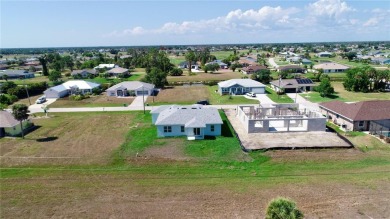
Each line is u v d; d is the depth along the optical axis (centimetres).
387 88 8675
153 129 4850
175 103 7150
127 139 4366
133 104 7106
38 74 14512
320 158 3569
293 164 3409
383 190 2778
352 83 8400
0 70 15125
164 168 3347
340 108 5084
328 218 2350
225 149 3878
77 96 7825
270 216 2006
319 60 17812
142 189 2866
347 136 4378
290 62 16975
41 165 3469
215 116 4588
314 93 8138
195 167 3366
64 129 4975
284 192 2762
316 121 4569
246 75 12412
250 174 3167
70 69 16288
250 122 4528
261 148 3850
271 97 7681
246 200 2627
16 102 7600
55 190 2872
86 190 2864
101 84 9556
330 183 2933
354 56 17962
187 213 2447
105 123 5325
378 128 4638
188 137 4288
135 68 16700
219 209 2492
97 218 2403
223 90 8250
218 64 14700
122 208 2541
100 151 3891
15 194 2802
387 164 3384
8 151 3931
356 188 2823
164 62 13025
